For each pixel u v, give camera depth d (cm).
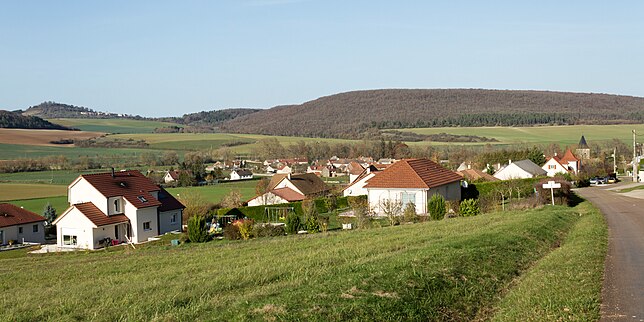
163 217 5178
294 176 7519
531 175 8238
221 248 3053
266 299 1233
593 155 12962
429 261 1641
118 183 5012
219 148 15675
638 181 8294
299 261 1942
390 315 1160
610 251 1981
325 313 1120
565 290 1357
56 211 6519
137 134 18312
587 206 4328
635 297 1285
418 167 5262
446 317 1234
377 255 1928
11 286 2208
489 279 1556
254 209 5847
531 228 2528
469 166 10988
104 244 4612
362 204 5203
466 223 3139
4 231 5022
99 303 1451
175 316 1172
